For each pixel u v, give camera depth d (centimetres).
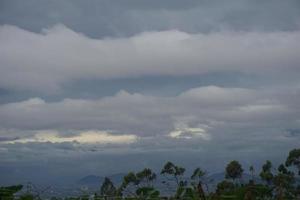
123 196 1900
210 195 1653
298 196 1798
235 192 1823
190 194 1706
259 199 1795
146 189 1856
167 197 1783
